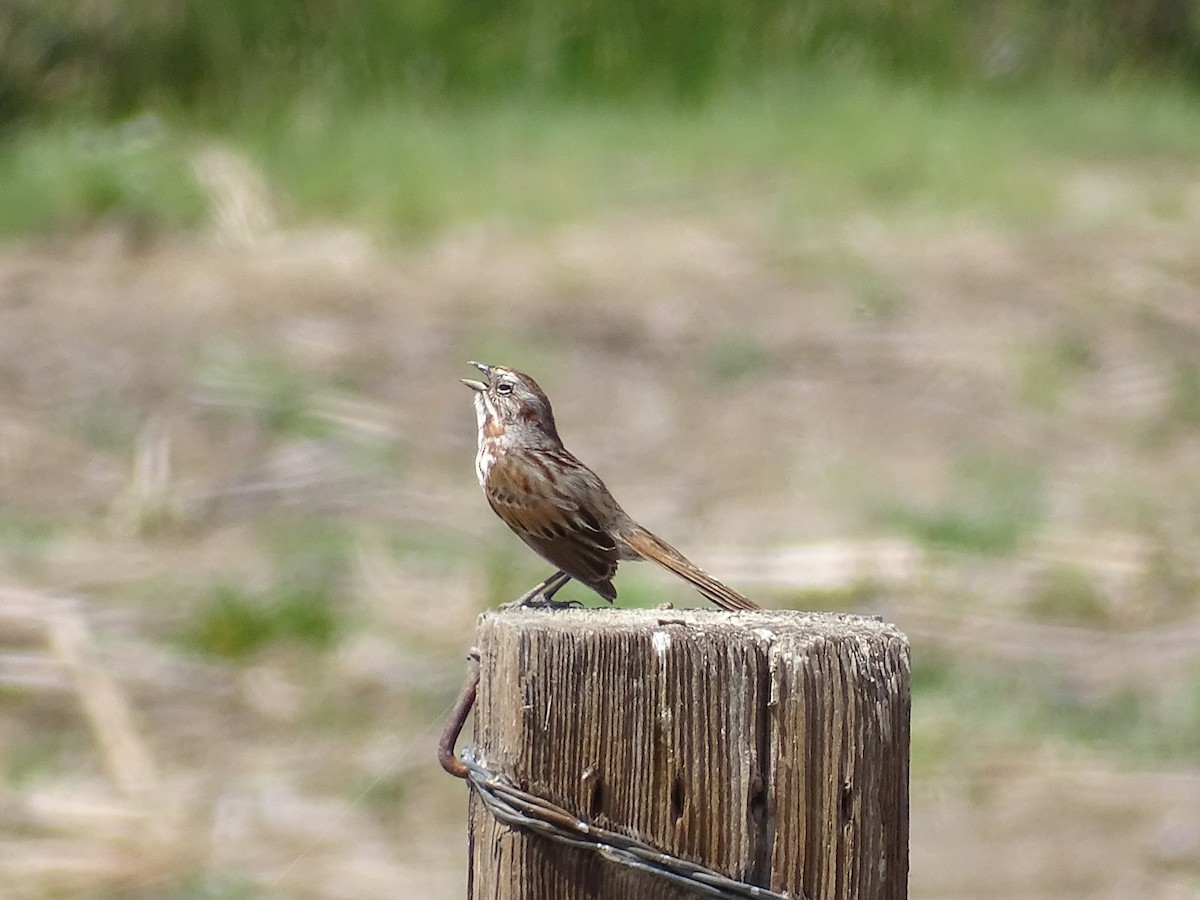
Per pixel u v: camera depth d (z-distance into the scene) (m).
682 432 15.43
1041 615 12.50
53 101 23.20
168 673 11.56
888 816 5.01
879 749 4.99
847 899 4.95
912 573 12.68
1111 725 11.29
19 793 10.32
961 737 11.14
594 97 24.81
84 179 19.86
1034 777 10.77
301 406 15.46
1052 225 20.02
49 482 14.33
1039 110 24.52
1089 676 11.79
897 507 13.91
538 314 17.50
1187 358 16.89
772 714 4.92
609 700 4.90
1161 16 27.45
